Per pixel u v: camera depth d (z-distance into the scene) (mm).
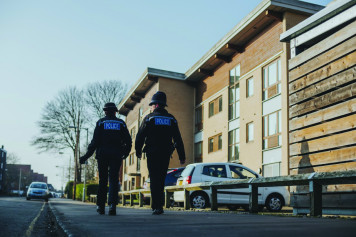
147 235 2986
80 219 5020
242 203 14328
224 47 27891
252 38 25938
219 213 7211
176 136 6801
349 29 6875
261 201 14477
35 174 150000
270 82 23594
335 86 7109
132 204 17703
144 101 40000
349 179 5406
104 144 6891
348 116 6715
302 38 8289
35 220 5965
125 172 48375
